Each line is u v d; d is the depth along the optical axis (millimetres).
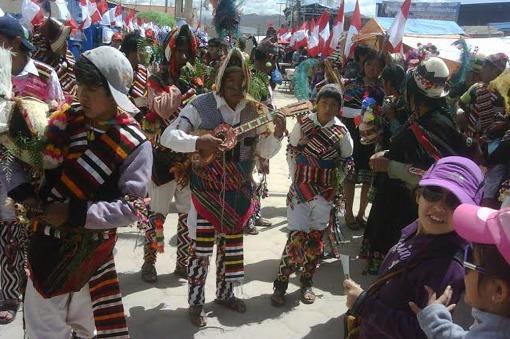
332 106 3867
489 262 1437
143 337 3492
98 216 2270
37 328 2459
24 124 2273
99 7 18375
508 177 2918
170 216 5938
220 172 3438
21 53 3361
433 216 1944
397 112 4488
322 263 4867
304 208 3961
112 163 2332
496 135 3475
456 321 2383
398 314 1955
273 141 3549
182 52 4133
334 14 25250
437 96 3506
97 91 2236
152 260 4262
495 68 4523
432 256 1950
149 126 3912
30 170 2396
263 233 5625
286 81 20406
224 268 3789
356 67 5742
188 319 3738
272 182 7965
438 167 2037
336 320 3855
